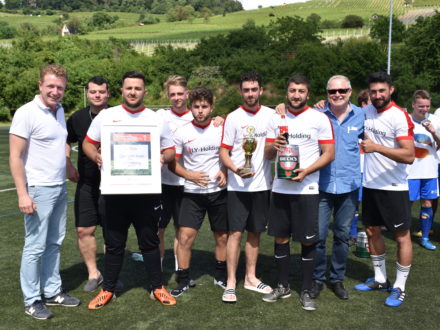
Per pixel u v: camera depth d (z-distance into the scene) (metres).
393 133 3.77
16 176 3.34
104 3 175.25
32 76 39.59
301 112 3.69
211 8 161.25
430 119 5.22
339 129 3.81
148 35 77.62
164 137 3.66
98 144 3.68
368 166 3.93
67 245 5.41
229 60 43.50
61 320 3.48
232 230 3.90
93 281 4.13
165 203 4.35
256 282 4.12
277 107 3.73
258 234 4.06
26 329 3.33
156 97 44.53
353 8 87.44
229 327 3.35
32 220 3.50
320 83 39.62
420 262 4.75
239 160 3.89
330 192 3.81
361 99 5.15
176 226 4.29
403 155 3.63
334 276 3.98
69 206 7.50
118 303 3.80
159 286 3.84
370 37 55.75
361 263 4.79
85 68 43.62
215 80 42.72
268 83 42.09
